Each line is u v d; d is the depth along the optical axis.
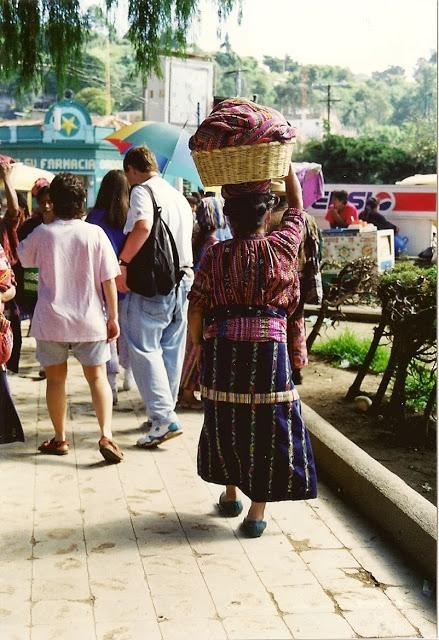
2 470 5.04
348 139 36.84
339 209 14.05
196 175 9.38
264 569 3.88
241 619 3.44
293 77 70.31
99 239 5.06
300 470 4.03
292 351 5.86
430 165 35.84
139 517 4.41
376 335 6.83
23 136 32.78
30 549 4.00
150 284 5.34
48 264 5.02
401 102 62.69
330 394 7.18
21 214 7.72
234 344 3.98
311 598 3.63
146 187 5.40
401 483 4.45
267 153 3.83
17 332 6.14
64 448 5.33
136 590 3.65
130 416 6.22
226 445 4.05
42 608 3.48
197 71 13.57
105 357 5.19
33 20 8.92
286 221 4.10
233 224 4.01
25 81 9.16
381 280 6.40
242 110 3.87
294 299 4.07
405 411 6.32
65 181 5.03
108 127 32.31
